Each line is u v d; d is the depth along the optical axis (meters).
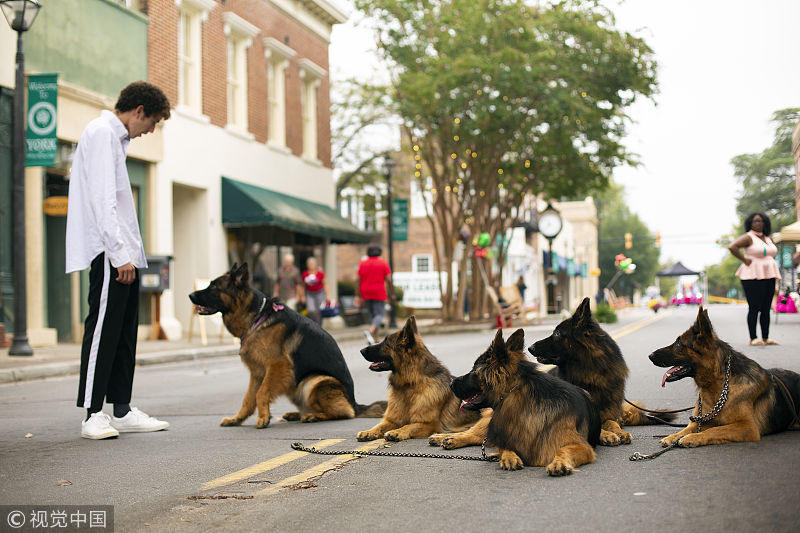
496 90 20.56
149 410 7.77
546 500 3.76
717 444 4.85
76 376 11.25
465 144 22.73
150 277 16.83
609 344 5.36
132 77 17.30
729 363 4.96
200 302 6.52
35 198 14.45
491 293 22.84
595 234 72.19
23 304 12.52
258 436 6.05
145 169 17.53
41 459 5.19
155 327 17.22
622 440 5.14
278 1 23.39
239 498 4.07
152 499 4.09
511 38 20.19
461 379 4.81
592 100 20.97
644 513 3.46
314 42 25.94
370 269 17.00
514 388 4.65
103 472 4.76
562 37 20.61
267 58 22.83
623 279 83.12
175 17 18.75
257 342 6.56
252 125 21.97
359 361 12.72
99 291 5.91
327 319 25.27
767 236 11.72
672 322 23.59
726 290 103.88
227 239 20.58
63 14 15.28
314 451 5.28
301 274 24.47
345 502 3.92
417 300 36.16
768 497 3.59
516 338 4.70
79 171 5.82
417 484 4.25
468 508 3.69
